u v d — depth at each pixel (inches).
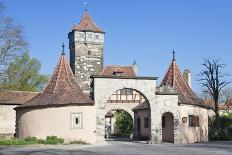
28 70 2755.9
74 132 1433.3
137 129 1961.1
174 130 1569.9
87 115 1445.6
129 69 2632.9
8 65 1895.9
